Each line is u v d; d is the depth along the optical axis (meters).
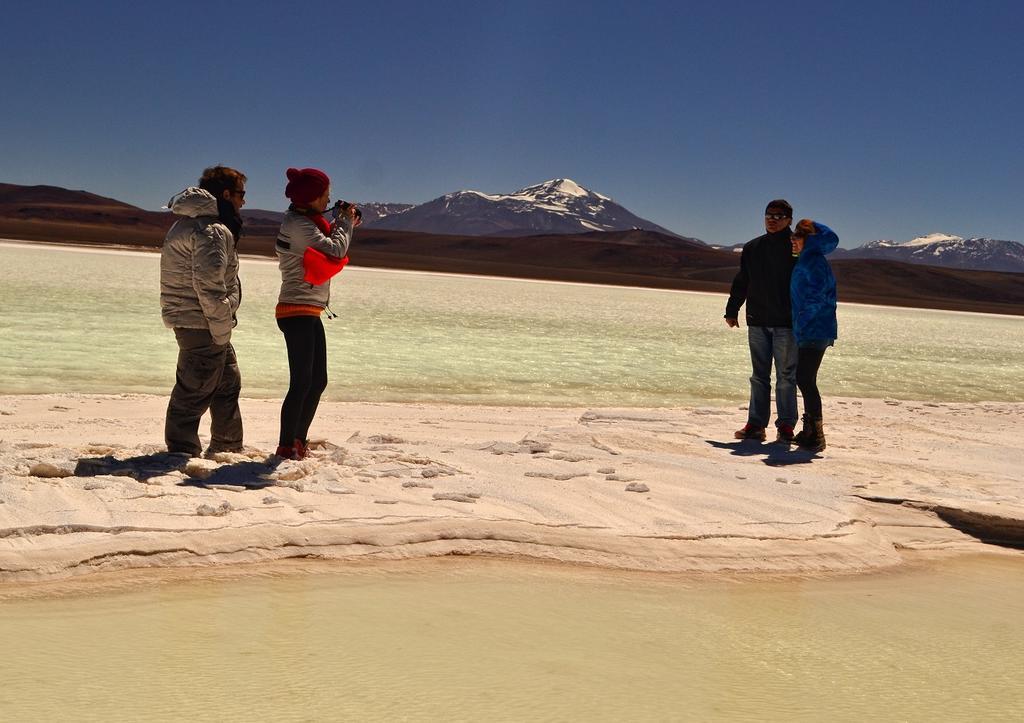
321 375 6.26
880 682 3.20
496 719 2.68
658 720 2.74
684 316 38.81
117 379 10.88
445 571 4.26
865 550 5.04
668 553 4.72
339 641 3.27
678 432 8.73
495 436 8.09
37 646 3.09
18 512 4.30
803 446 8.05
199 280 5.53
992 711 2.99
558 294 55.59
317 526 4.48
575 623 3.66
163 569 3.99
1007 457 8.17
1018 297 187.62
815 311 7.85
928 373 19.53
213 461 5.64
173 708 2.64
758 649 3.49
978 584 4.70
